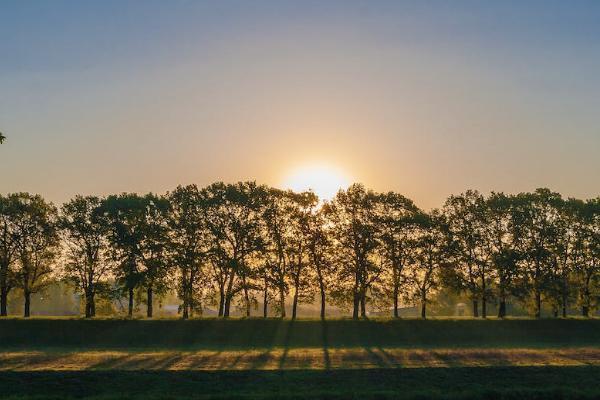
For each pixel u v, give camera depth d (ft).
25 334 272.72
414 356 224.33
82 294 309.22
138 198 312.09
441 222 321.93
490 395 182.50
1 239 305.32
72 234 300.20
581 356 228.43
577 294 317.01
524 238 321.73
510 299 330.75
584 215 320.50
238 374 192.34
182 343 267.80
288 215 310.45
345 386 186.80
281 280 296.30
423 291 308.40
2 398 175.11
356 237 306.55
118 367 199.11
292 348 250.98
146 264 297.33
